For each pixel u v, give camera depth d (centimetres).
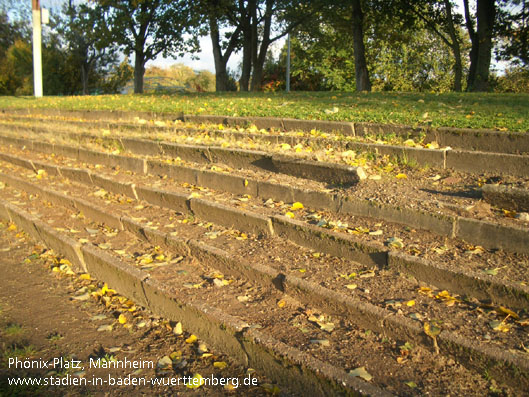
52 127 1038
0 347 365
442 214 394
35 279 480
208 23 2342
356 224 436
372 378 279
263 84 3344
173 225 517
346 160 561
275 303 365
